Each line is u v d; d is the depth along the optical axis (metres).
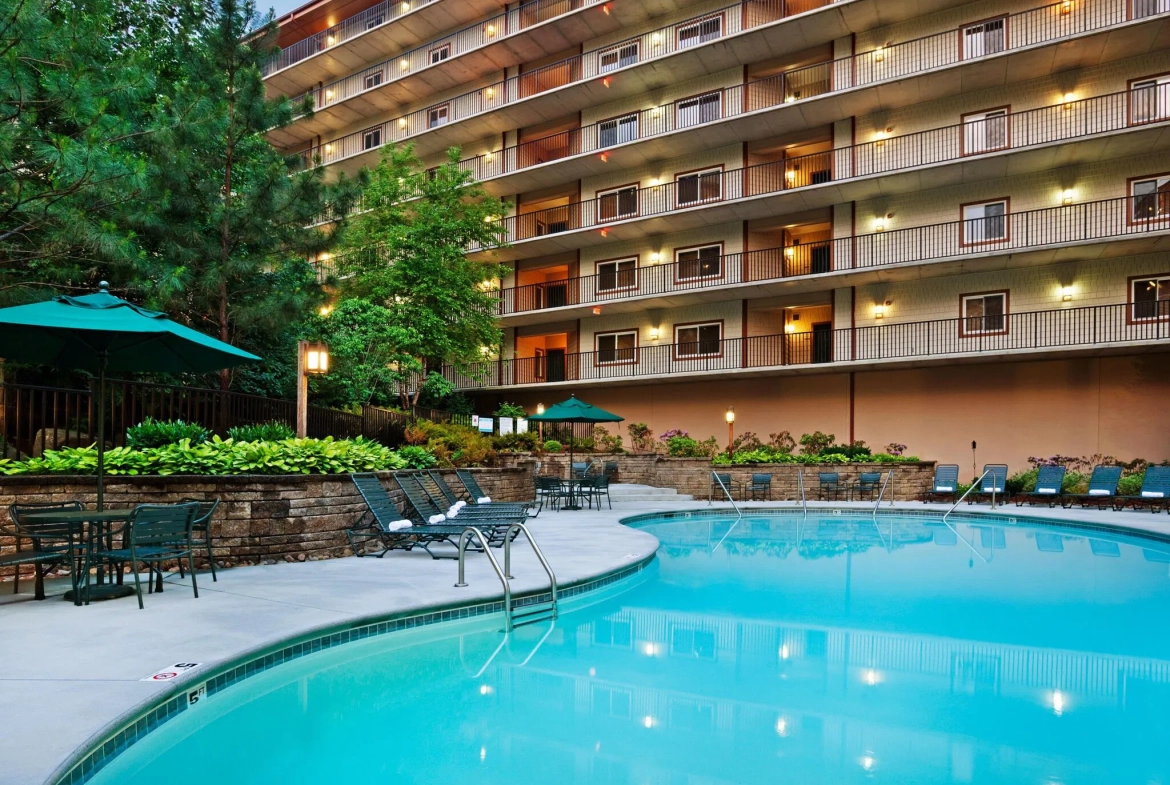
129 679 3.96
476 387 29.81
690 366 26.55
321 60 34.03
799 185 25.30
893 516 16.89
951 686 4.83
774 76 24.17
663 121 26.97
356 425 15.39
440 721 4.13
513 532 6.92
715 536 13.38
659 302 26.45
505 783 3.35
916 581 8.71
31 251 10.25
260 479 8.05
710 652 5.62
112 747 3.39
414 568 7.86
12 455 8.02
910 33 22.73
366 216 25.22
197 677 4.12
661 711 4.34
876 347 23.30
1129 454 20.11
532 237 28.73
